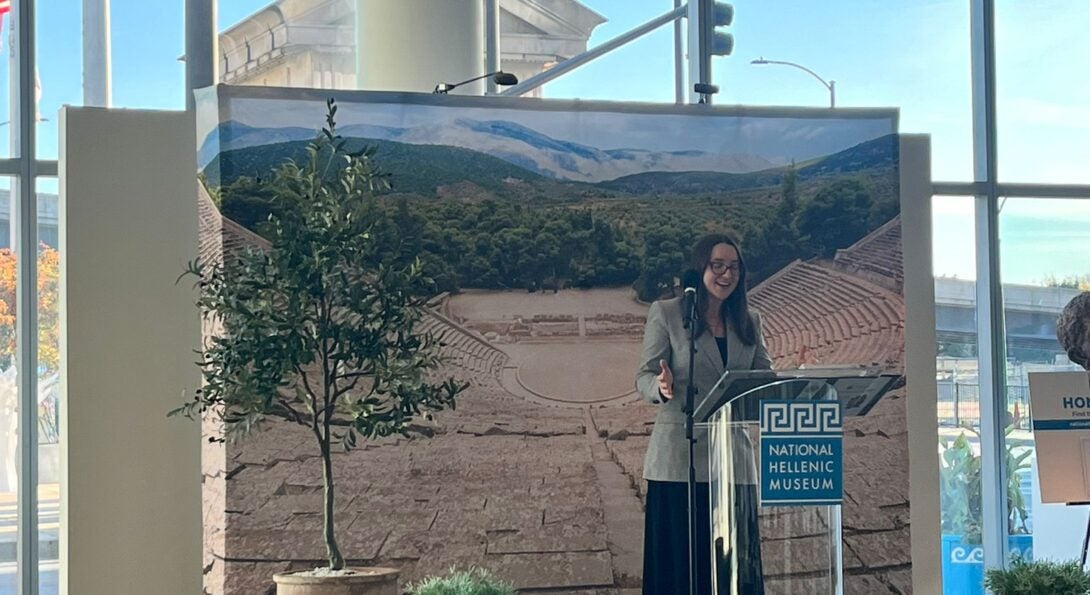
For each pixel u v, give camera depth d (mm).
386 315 4574
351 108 5621
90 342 5785
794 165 6074
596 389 5836
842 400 3941
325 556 5508
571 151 5871
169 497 5848
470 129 5766
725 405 3803
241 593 5414
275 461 5473
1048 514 7676
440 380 5688
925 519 6402
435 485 5660
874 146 6145
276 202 5461
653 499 5844
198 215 5730
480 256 5758
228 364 4461
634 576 5816
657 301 5910
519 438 5758
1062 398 6289
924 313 6461
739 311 5977
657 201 5941
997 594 5348
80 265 5785
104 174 5828
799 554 3777
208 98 5512
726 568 3793
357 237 4566
